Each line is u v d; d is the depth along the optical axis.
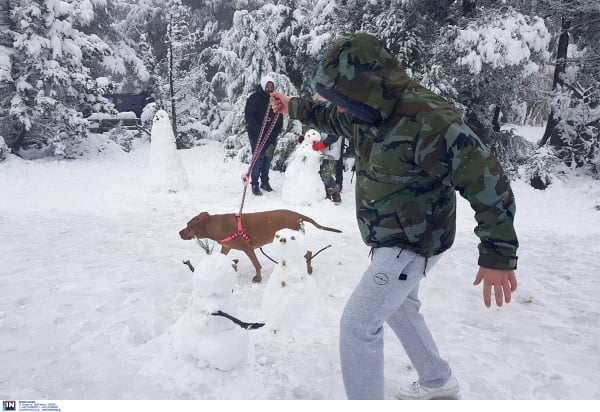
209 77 19.08
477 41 9.12
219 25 22.70
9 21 11.79
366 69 1.80
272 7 12.31
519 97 11.12
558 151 10.39
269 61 11.73
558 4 10.27
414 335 2.28
